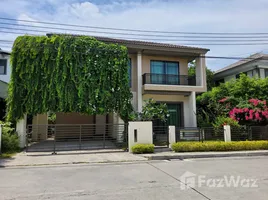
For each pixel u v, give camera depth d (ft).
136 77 52.65
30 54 38.96
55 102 39.32
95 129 52.54
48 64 39.58
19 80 38.70
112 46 43.80
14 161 28.27
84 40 42.06
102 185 17.75
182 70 56.75
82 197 14.94
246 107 46.80
